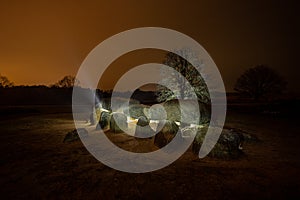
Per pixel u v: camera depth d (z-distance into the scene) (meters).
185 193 6.09
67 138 12.31
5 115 26.52
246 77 55.06
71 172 7.64
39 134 14.43
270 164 8.45
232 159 8.98
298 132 16.09
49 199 5.86
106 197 5.92
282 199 5.79
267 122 21.84
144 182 6.80
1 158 9.21
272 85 53.16
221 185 6.56
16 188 6.49
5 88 61.75
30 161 8.81
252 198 5.83
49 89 62.91
